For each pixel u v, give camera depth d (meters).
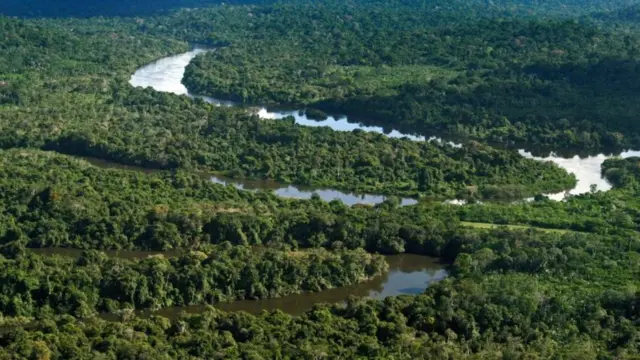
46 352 180.62
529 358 187.88
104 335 192.50
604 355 192.50
